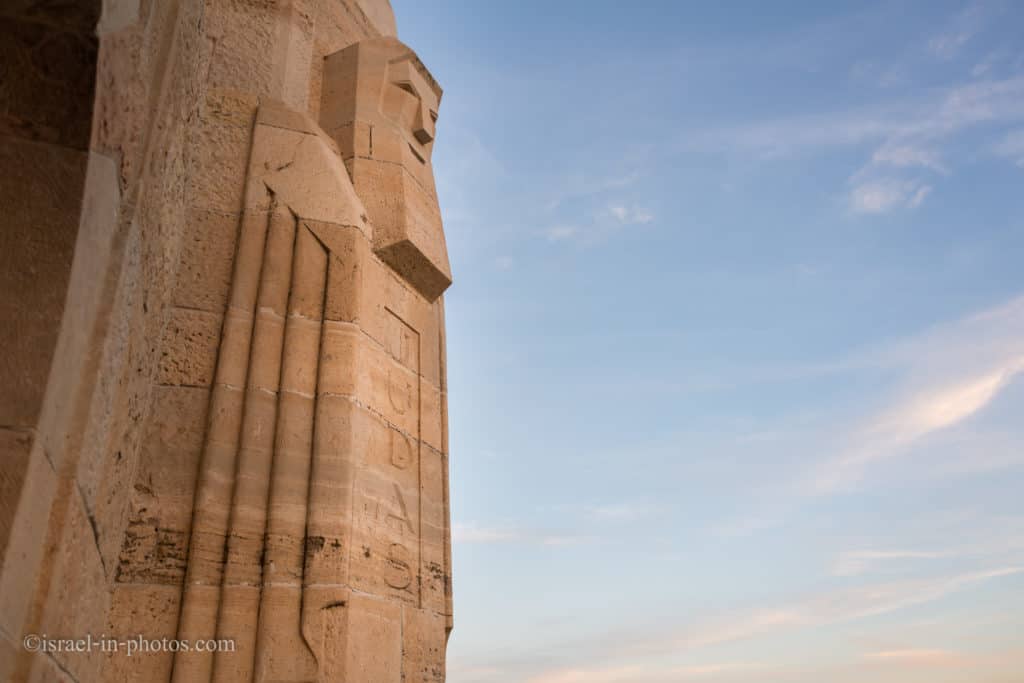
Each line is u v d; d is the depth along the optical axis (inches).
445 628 193.2
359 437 170.9
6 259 80.1
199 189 175.9
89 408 89.2
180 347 160.4
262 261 173.5
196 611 140.6
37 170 82.7
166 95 112.4
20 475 74.3
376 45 227.8
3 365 77.4
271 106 192.7
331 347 170.6
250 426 157.1
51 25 83.3
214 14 200.2
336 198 185.9
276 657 141.8
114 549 123.8
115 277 94.7
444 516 205.5
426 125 230.7
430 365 217.6
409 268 211.0
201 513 147.5
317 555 151.9
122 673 133.6
